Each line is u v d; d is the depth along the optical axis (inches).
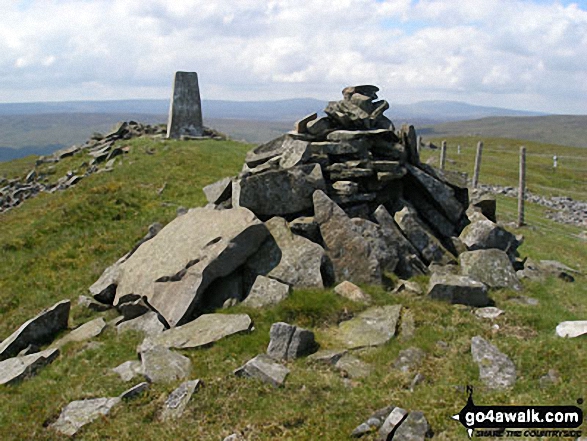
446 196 700.7
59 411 409.1
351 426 347.3
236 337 480.4
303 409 371.9
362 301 534.0
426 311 520.4
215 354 456.8
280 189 648.4
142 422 376.8
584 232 999.6
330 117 755.4
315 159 693.3
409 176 715.4
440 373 410.3
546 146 3708.2
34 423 395.9
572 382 373.1
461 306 538.9
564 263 755.4
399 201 706.8
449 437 323.3
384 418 348.5
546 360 406.0
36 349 550.9
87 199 1002.1
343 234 602.2
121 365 465.1
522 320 505.4
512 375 392.2
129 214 952.3
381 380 407.5
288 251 585.3
